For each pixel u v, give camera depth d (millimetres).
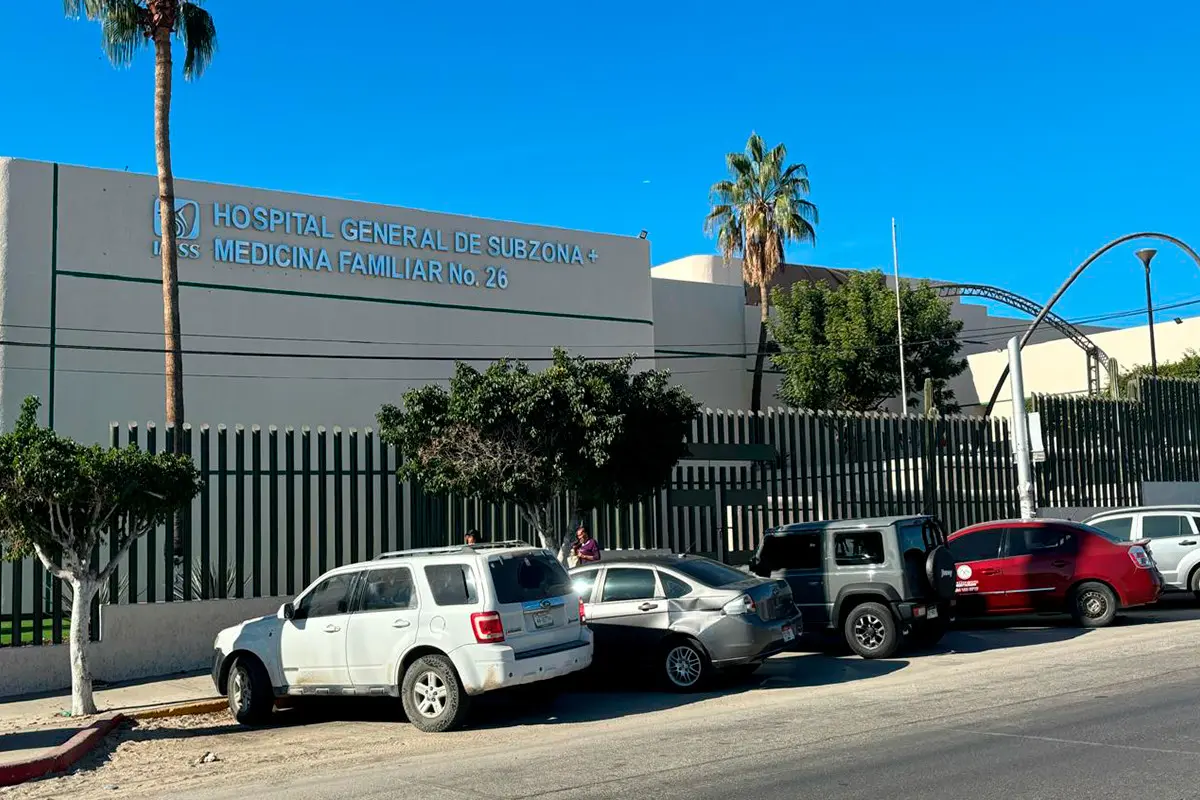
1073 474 28047
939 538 14922
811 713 10172
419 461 15453
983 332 53281
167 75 21719
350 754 9727
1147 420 30422
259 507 15766
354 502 16547
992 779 7109
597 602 12695
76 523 11875
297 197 27422
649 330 34125
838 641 15594
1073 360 46281
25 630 16531
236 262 26312
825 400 39688
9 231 23438
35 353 23469
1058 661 12664
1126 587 15961
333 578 11453
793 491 21922
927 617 14125
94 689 13805
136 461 11664
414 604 10805
